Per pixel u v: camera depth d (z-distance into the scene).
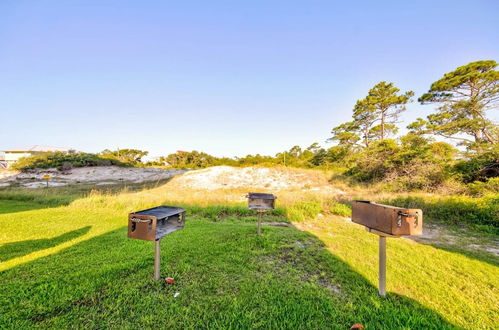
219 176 16.45
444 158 10.16
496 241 4.27
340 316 1.90
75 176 18.88
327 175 15.70
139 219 2.17
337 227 5.20
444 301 2.19
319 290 2.33
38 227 4.82
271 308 1.99
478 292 2.39
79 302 2.03
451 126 14.05
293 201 7.54
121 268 2.71
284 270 2.80
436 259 3.31
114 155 33.34
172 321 1.80
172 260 3.01
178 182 15.51
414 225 1.96
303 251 3.49
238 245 3.69
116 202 7.52
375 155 12.75
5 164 27.42
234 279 2.53
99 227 4.86
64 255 3.17
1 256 3.13
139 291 2.23
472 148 9.83
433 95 16.97
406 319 1.88
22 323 1.74
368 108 22.84
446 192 8.43
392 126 22.52
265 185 14.41
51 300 2.04
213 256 3.19
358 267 2.93
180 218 2.71
